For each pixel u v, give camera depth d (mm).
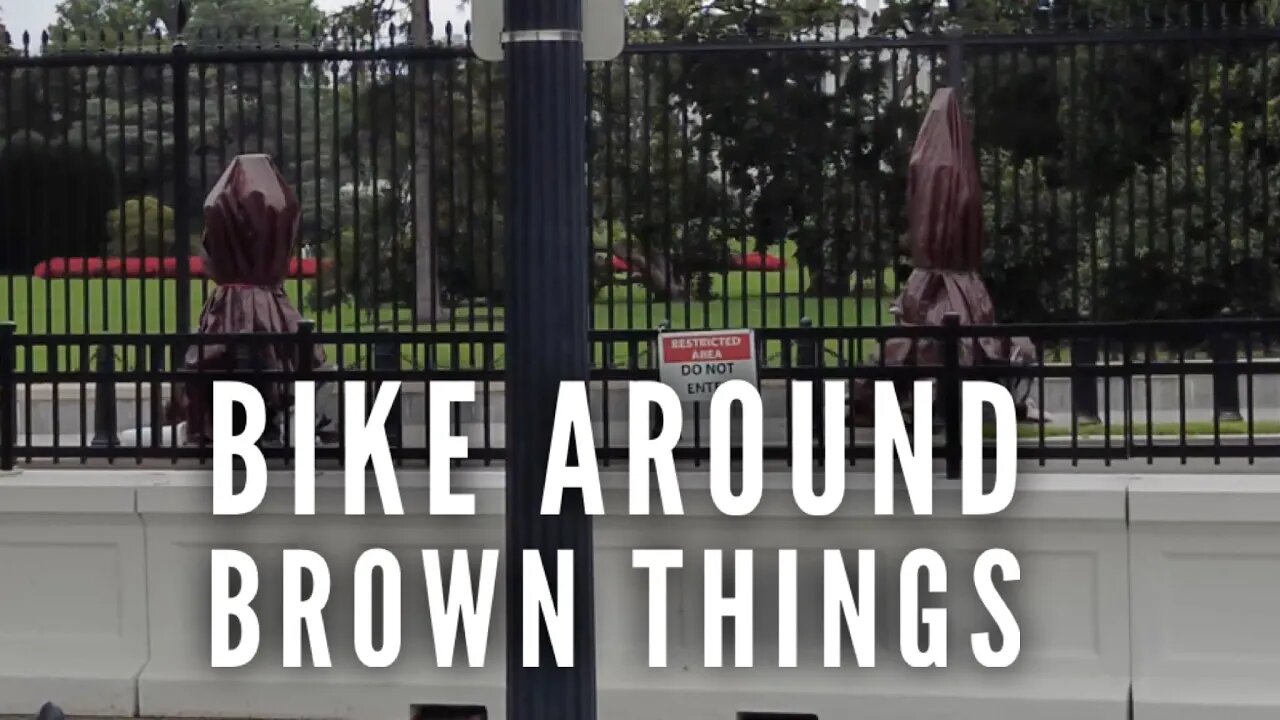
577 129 5199
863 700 7605
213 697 8000
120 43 9695
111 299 17234
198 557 8078
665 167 9633
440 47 9500
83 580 8125
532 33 5148
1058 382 11562
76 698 8047
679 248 11945
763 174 10836
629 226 9648
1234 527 7348
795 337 7852
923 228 9555
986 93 11500
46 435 11258
